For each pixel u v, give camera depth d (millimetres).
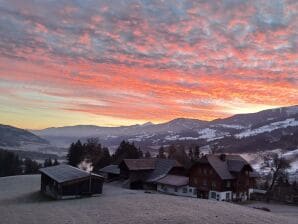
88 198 57969
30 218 40594
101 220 38750
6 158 148500
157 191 85688
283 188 94312
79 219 39562
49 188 64688
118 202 52188
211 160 80125
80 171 64375
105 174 100500
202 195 79625
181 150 142500
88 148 130000
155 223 37000
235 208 50000
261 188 103750
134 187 87750
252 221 40062
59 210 45781
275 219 43125
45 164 159125
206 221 38438
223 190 77062
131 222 37500
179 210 45000
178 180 85000
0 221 39125
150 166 92438
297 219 46375
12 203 54219
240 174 81000
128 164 88562
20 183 83625
